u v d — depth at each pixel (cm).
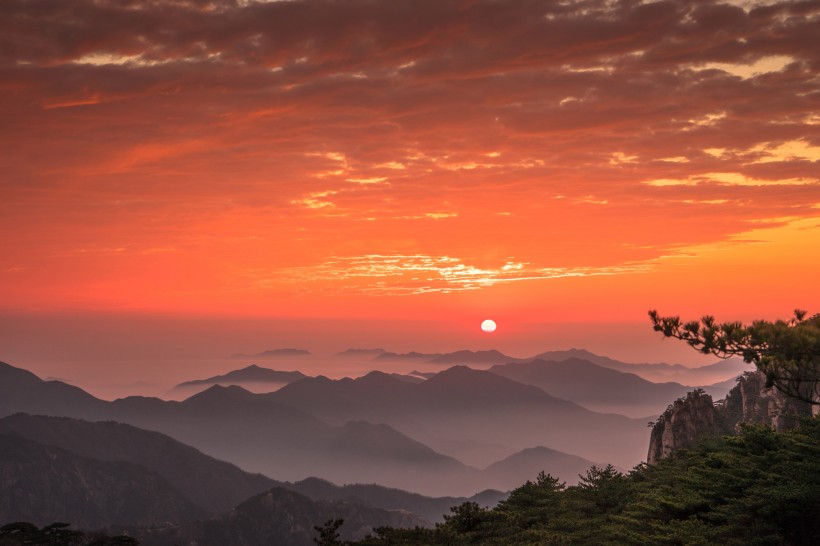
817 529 3603
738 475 4128
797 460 3962
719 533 3753
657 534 3981
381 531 5156
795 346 2906
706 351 3134
